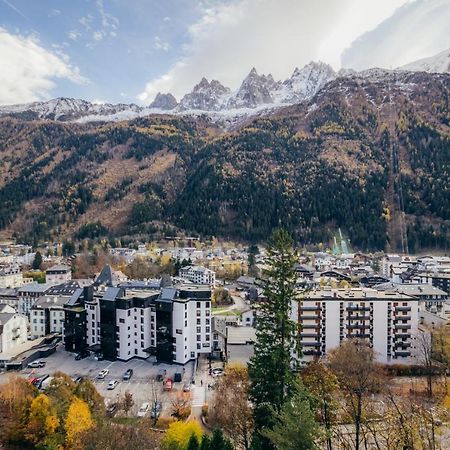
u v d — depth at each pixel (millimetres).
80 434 73750
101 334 141750
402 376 121938
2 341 141875
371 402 90625
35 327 169625
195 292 139500
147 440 73688
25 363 134000
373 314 128625
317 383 86812
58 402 84562
